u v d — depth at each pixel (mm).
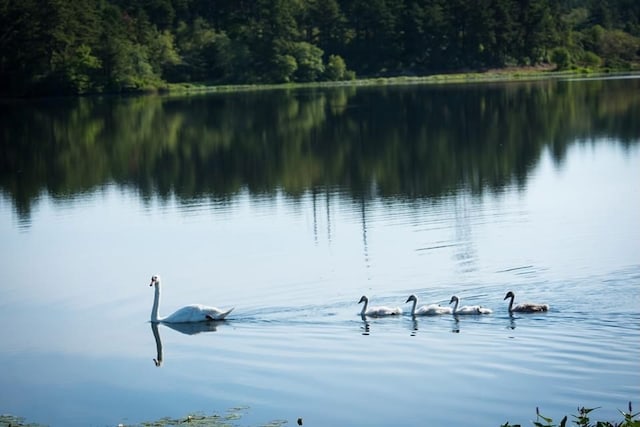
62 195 50375
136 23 145500
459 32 158125
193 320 26953
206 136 76500
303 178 53438
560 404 19641
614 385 20422
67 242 38094
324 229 38281
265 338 25047
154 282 27281
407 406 19938
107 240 38188
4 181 56281
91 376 22922
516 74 153000
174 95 128125
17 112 103562
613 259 31000
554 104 90875
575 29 189750
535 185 47031
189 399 21078
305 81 149750
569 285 28219
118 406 20922
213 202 46500
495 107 90438
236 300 28641
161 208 45344
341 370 22234
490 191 45969
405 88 126000
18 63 124688
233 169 58281
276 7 149250
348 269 31516
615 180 47125
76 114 99000
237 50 148375
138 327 26797
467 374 21500
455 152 61281
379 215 40938
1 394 21906
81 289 30891
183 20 165500
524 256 32062
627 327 24078
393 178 51938
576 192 44219
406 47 158625
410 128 75938
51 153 68750
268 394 21031
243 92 131250
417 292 28562
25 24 124375
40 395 21812
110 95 130625
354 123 81625
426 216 40219
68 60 126250
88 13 131750
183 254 35031
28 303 29531
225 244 36375
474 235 35844
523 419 19031
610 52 171625
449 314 25984
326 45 159750
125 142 74188
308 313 27016
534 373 21312
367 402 20266
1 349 25203
